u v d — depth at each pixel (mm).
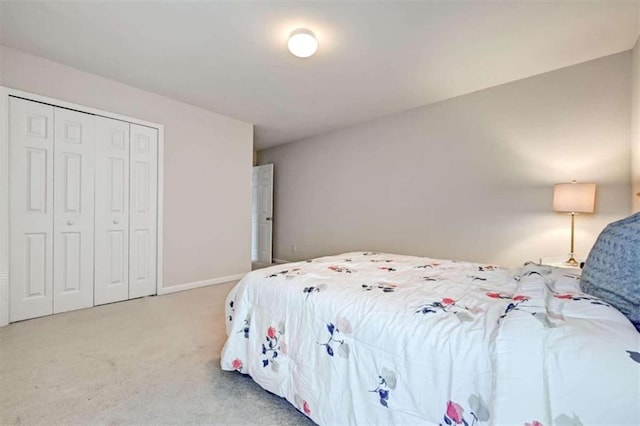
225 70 2664
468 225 3158
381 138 3906
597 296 1020
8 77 2336
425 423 941
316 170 4785
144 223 3148
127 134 3000
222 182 3875
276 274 1640
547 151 2676
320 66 2578
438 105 3361
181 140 3445
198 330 2266
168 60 2500
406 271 1760
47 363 1744
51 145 2539
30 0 1788
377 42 2205
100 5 1835
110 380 1582
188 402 1414
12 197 2352
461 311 1066
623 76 2326
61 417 1291
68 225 2641
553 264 2412
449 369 905
